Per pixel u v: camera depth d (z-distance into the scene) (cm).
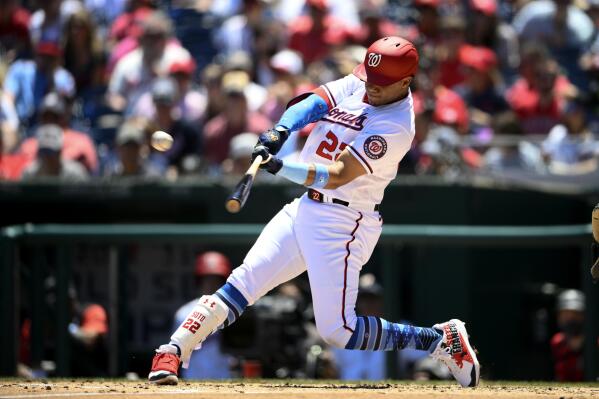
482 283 3638
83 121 4669
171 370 2048
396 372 3284
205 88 4653
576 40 4997
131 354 3531
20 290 3431
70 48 4856
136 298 3562
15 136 4334
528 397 1823
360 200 2012
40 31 5078
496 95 4722
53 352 3388
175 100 4478
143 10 5172
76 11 4862
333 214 2002
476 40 4972
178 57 4666
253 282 2039
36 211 3775
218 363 3284
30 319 3406
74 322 3466
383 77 1950
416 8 4869
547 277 3875
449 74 4691
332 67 4553
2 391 1938
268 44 4844
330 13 5034
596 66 4816
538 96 4544
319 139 2019
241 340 3300
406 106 2000
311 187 1966
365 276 3528
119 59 4897
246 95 4366
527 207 3834
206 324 2050
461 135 4291
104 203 3744
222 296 2048
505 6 5369
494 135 4291
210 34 5209
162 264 3559
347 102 2027
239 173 3959
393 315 3347
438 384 2325
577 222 4059
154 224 3728
